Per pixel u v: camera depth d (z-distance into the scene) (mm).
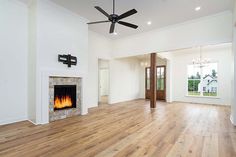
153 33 5617
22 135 2801
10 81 3572
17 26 3693
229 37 4012
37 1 3469
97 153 2127
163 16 4367
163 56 7039
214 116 4500
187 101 7871
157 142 2525
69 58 4129
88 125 3463
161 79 8836
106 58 6727
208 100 7230
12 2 3600
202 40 4473
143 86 9516
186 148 2305
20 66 3752
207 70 7520
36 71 3469
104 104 6836
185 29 4812
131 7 3873
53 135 2814
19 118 3730
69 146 2348
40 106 3525
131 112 4996
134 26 3449
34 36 3551
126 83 8258
